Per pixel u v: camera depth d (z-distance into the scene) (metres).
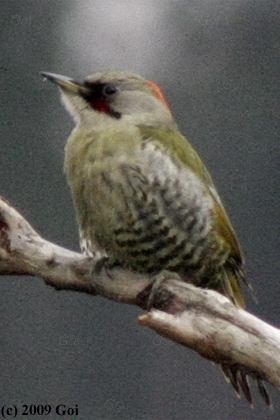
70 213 16.08
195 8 16.86
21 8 16.62
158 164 10.82
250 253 16.17
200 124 16.88
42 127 16.33
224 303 9.91
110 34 16.77
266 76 16.97
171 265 11.02
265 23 16.89
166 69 16.86
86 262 10.59
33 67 16.53
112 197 10.81
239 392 10.98
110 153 10.88
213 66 16.92
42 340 15.38
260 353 9.72
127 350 15.39
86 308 15.48
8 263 10.50
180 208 10.85
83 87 11.73
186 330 9.84
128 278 10.73
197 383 15.41
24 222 10.47
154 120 11.63
